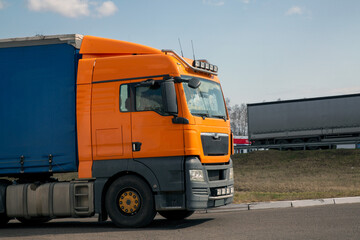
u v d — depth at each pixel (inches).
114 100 377.7
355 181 897.5
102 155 376.2
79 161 382.0
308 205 526.3
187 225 380.5
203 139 372.2
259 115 1769.2
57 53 398.6
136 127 369.7
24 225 456.4
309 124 1673.2
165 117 363.9
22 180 412.8
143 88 371.9
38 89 399.5
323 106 1651.1
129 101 374.3
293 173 1197.1
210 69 409.7
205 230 343.3
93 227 400.5
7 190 403.2
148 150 365.4
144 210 364.8
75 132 390.0
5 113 404.2
